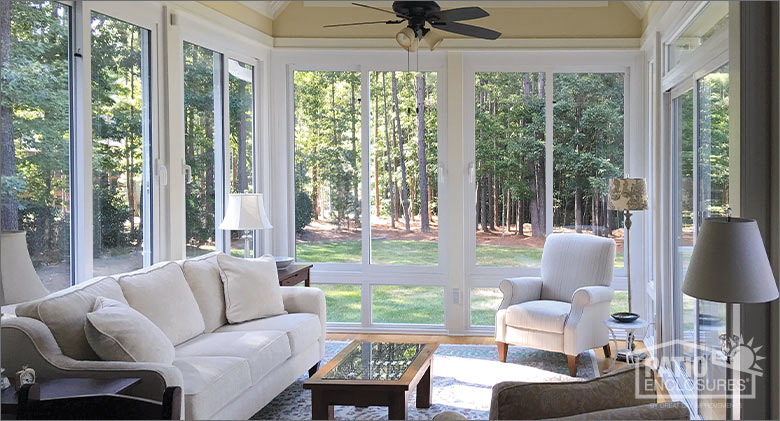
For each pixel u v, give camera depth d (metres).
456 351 5.36
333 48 5.95
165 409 2.48
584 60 5.84
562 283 5.28
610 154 5.90
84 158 3.75
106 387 2.60
